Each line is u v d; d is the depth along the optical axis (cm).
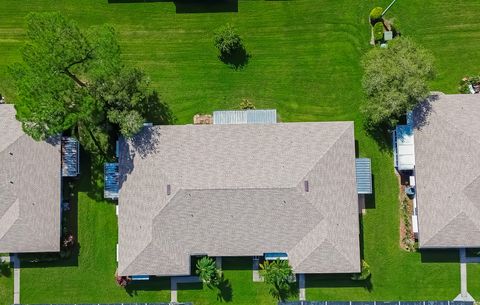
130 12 5341
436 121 4928
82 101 4553
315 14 5319
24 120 4566
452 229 4866
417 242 5162
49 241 5016
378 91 4803
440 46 5291
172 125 5094
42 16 4422
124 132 4750
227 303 5212
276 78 5312
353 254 4934
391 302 5156
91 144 5266
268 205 4891
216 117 5144
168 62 5325
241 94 5316
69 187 5266
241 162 4925
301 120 5281
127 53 5319
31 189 5009
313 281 5206
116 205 5272
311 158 4912
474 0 5281
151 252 4928
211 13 5322
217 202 4888
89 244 5269
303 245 4941
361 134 5262
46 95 4384
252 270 5216
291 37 5312
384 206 5216
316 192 4891
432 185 4916
